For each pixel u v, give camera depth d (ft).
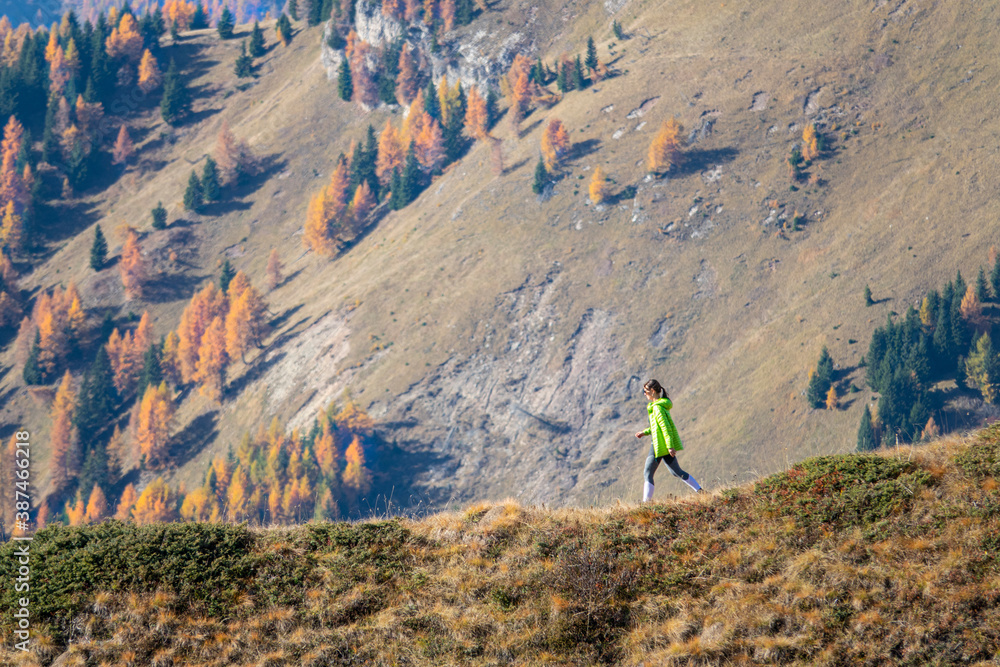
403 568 30.66
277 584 29.99
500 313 494.59
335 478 411.13
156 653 27.25
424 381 470.39
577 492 390.42
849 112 530.27
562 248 522.06
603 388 441.68
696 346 440.45
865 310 402.72
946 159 465.06
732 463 352.90
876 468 31.96
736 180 519.60
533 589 28.58
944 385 360.89
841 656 24.21
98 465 483.10
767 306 443.73
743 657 24.68
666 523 31.30
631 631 26.48
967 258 402.52
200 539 31.89
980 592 24.82
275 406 499.51
